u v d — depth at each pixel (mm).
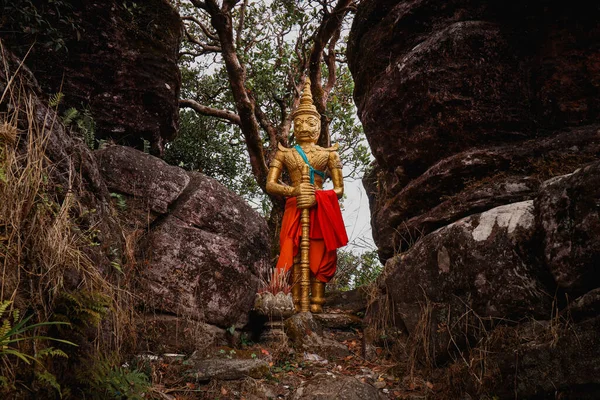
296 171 5797
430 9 4758
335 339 4891
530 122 4254
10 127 2531
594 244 2836
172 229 4195
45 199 2615
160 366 3705
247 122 9102
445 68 4387
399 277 4348
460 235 3746
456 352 3723
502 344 3277
